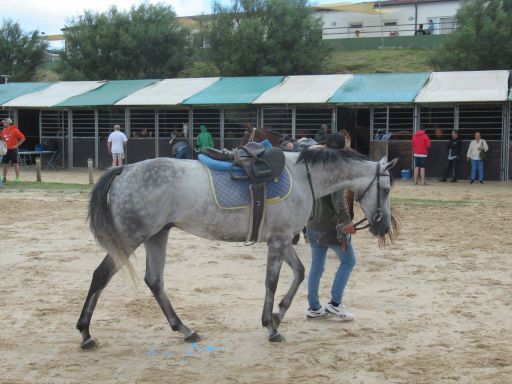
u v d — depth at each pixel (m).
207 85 27.66
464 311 6.80
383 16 48.75
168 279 8.28
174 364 5.31
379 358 5.37
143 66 39.62
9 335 6.08
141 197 5.51
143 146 27.39
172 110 27.48
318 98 23.84
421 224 12.70
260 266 9.05
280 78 27.16
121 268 5.61
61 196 17.19
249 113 26.11
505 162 22.50
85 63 39.47
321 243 6.23
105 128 28.56
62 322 6.50
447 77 24.45
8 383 4.91
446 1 46.66
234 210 5.67
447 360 5.32
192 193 5.61
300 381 4.89
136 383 4.90
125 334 6.12
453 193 18.80
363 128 25.73
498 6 33.31
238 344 5.80
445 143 23.17
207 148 5.96
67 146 29.14
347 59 39.69
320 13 50.22
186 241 10.94
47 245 10.48
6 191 18.19
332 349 5.62
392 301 7.23
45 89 30.80
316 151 6.01
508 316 6.62
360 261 9.30
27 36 44.56
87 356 5.51
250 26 36.03
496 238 11.14
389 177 6.21
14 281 8.20
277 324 5.93
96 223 5.53
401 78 24.95
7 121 20.47
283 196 5.74
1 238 11.06
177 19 41.84
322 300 7.28
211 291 7.70
